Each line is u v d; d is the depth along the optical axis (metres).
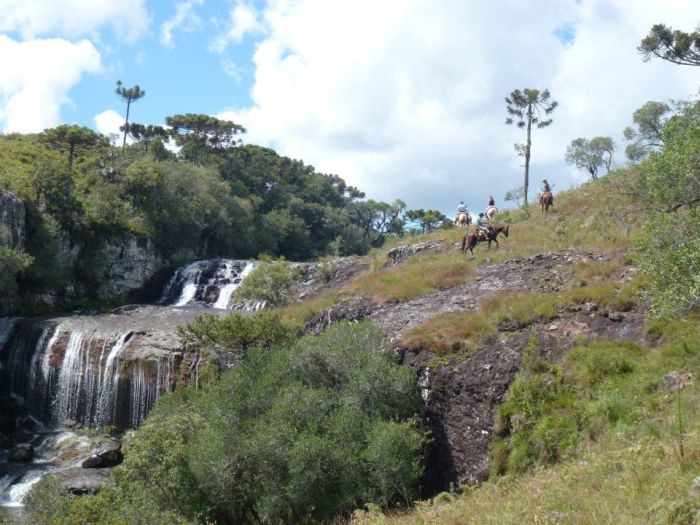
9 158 51.53
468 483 14.84
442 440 15.89
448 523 10.62
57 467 24.09
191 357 27.11
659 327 14.99
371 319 19.84
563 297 18.16
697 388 12.32
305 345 17.81
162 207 54.41
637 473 9.27
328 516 14.46
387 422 15.09
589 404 13.46
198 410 17.89
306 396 16.08
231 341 22.16
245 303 40.47
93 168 54.62
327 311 23.78
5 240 37.25
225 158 92.88
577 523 8.30
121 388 27.69
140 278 49.44
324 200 99.88
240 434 15.77
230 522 16.11
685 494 7.92
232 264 50.44
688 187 14.52
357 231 92.50
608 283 18.48
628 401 12.98
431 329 18.41
